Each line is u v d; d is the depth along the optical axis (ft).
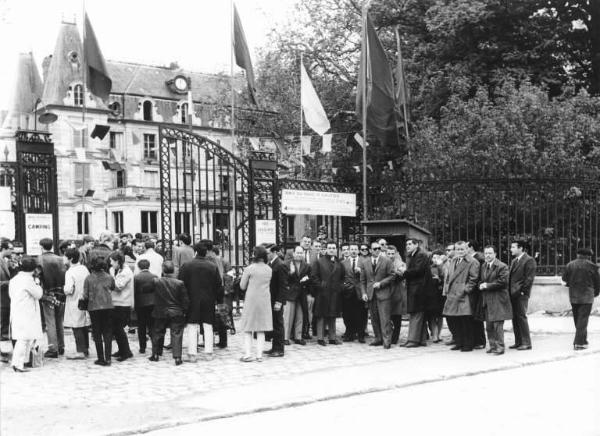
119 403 26.86
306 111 59.77
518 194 52.54
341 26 89.10
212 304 36.81
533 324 49.16
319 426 23.03
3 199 42.55
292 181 53.78
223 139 202.08
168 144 47.50
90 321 36.65
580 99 67.46
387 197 56.13
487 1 74.13
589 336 44.11
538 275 53.88
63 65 180.65
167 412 25.21
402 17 85.25
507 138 59.88
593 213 55.88
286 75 92.53
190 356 36.29
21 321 33.96
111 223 170.09
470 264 39.01
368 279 41.96
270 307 36.60
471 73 76.59
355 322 44.01
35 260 34.83
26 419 24.44
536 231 54.70
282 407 26.14
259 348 36.55
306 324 44.96
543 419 23.30
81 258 44.21
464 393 28.04
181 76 213.05
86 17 50.19
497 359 36.22
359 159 74.23
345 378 31.22
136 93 204.54
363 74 56.24
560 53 83.71
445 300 42.37
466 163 60.08
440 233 54.90
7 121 182.09
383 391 28.96
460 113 66.74
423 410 25.03
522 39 79.71
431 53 81.05
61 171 175.32
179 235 42.60
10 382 31.32
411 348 40.93
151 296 38.83
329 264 42.34
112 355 38.14
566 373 32.19
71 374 33.17
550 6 81.82
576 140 61.41
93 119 181.68
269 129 96.53
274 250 41.81
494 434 21.57
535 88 65.00
